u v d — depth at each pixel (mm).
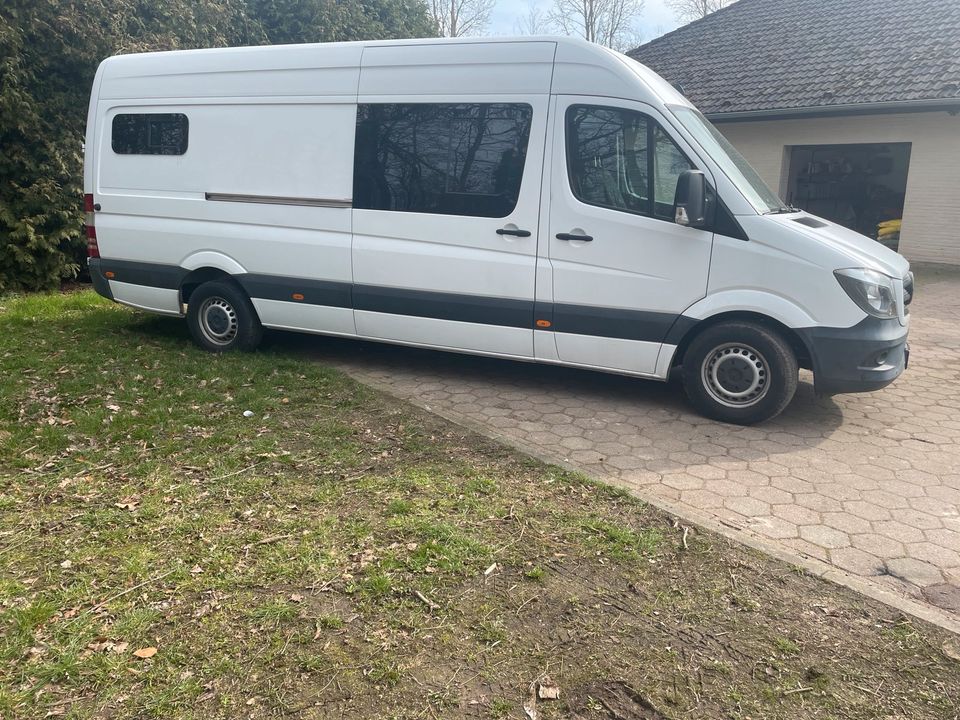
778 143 14789
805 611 3152
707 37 17344
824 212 14898
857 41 14828
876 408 5922
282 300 6633
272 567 3338
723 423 5504
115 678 2645
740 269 5168
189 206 6848
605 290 5504
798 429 5406
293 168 6391
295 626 2949
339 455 4617
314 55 6273
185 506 3904
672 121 5273
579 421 5504
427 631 2947
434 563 3404
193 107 6723
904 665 2838
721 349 5383
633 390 6250
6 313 8742
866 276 4961
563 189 5520
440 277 5969
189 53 6777
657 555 3551
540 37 5621
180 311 7141
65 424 5031
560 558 3498
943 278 12219
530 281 5695
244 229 6652
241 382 6066
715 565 3480
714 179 5188
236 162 6605
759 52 15883
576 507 4027
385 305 6223
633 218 5363
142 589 3164
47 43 10656
